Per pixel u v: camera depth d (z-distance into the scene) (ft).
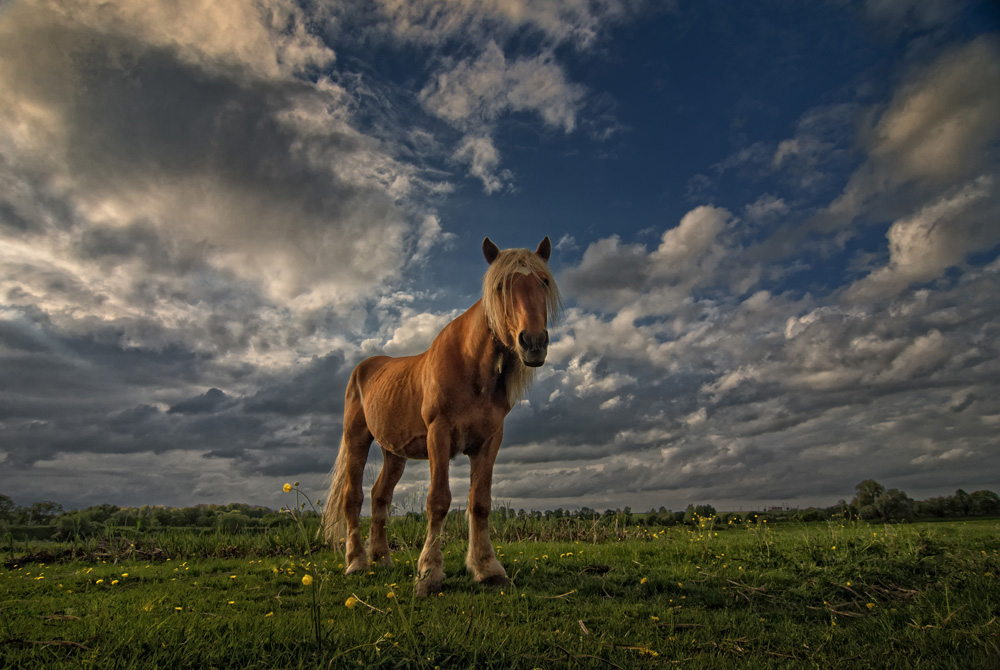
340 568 19.04
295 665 7.85
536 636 9.71
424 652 8.18
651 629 11.16
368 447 21.44
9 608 12.60
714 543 22.56
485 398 15.90
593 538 31.45
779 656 9.69
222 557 26.12
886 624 11.36
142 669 7.66
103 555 26.55
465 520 32.50
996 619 10.85
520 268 14.97
